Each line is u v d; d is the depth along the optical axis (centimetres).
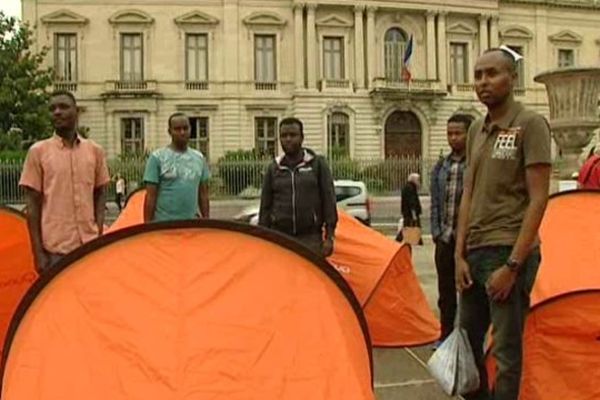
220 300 387
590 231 606
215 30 4847
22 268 638
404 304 712
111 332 368
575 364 492
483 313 452
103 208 598
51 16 4678
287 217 634
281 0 4878
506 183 420
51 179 562
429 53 5106
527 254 405
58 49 4716
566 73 1186
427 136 5062
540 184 404
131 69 4778
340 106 4891
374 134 4947
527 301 429
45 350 362
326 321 387
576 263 575
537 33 5484
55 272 397
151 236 411
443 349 445
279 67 4897
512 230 418
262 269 404
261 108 4869
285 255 414
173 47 4800
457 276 445
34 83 4147
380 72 5028
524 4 5431
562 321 493
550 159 408
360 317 417
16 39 4169
